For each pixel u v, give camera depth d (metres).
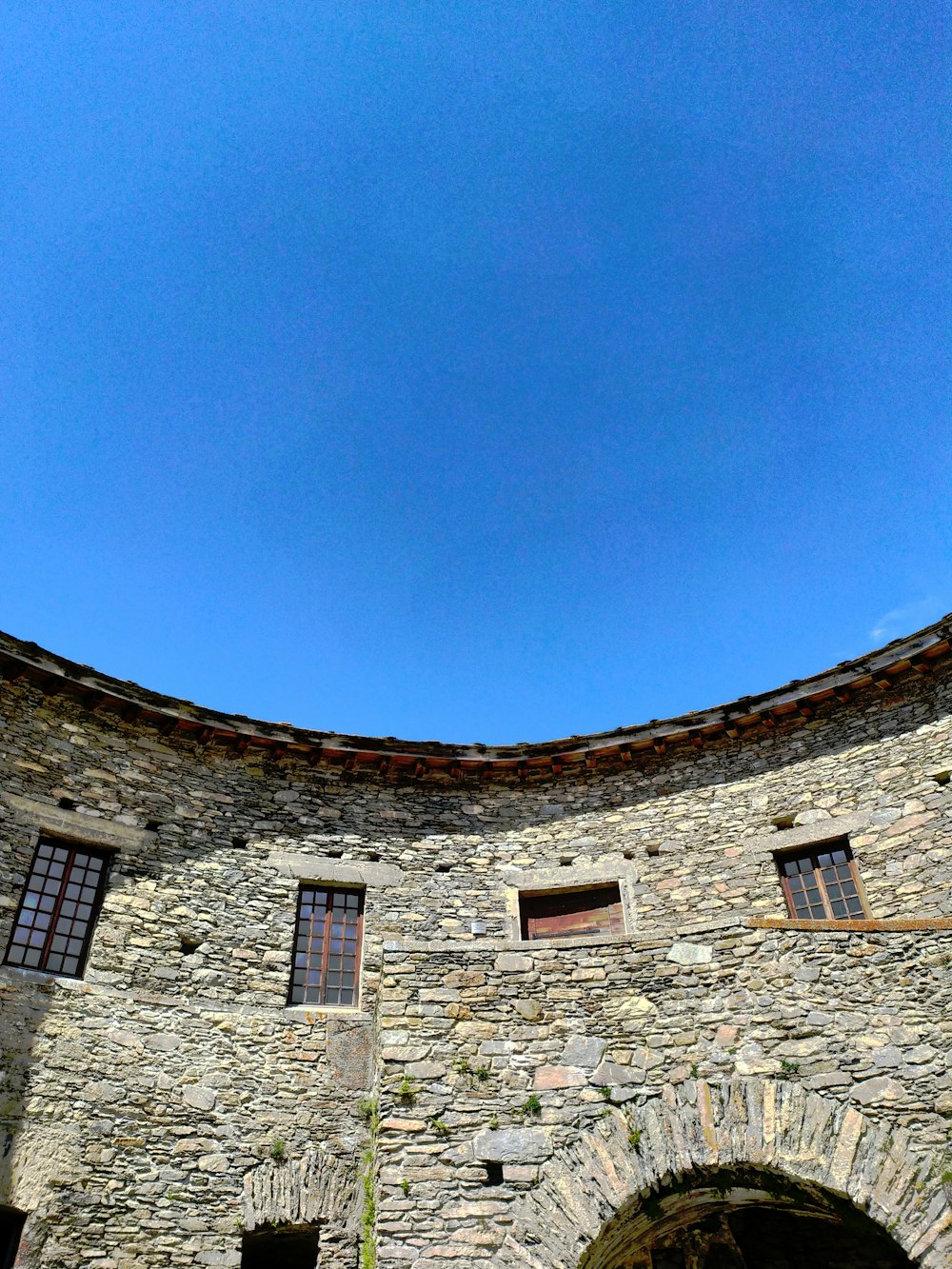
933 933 9.30
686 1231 10.73
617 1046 9.41
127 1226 9.98
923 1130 8.31
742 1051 9.12
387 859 14.02
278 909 13.10
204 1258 10.08
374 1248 8.61
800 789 13.66
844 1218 8.70
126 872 12.45
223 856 13.26
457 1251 8.38
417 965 10.11
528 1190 8.68
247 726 14.16
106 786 12.93
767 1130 8.62
